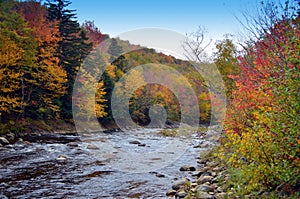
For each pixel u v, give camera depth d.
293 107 4.44
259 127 5.19
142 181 9.29
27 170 10.35
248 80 7.55
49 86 23.47
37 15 26.86
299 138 4.55
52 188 8.39
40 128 21.64
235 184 6.62
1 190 8.00
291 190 5.15
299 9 7.19
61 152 14.03
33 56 20.83
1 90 19.64
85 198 7.57
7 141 15.60
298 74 4.40
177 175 10.05
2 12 20.86
